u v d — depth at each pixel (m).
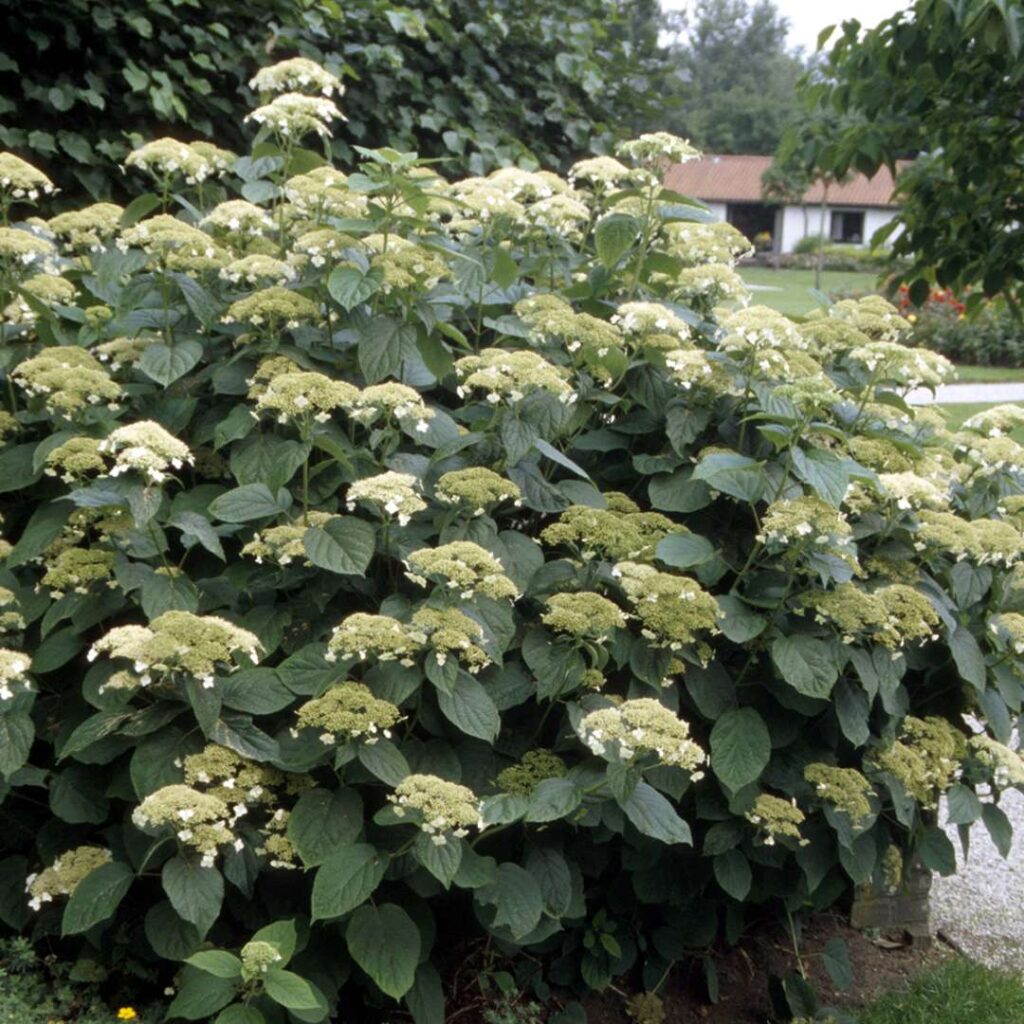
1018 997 3.32
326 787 2.69
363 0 5.63
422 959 2.67
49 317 3.19
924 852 3.27
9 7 4.71
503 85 6.12
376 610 2.91
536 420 2.95
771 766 3.00
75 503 2.72
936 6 4.06
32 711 2.83
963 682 3.30
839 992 3.33
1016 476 3.63
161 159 3.29
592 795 2.62
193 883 2.33
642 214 3.57
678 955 3.12
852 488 3.09
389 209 3.10
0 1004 2.42
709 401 3.17
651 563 3.02
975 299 5.11
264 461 2.85
